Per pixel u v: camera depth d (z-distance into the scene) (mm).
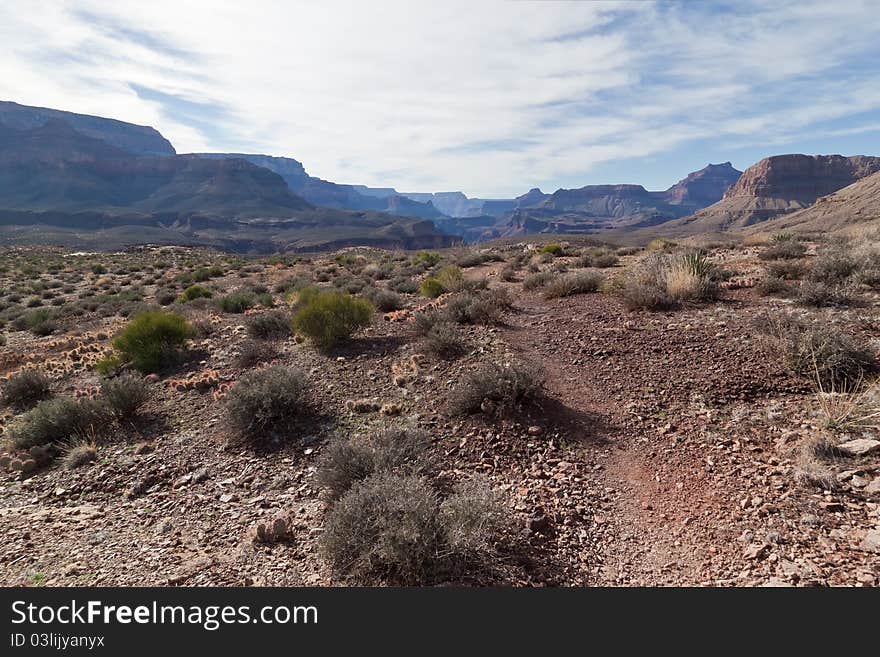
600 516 4395
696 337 7914
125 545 4422
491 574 3654
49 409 7090
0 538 4641
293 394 6867
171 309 19172
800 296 8859
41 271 45844
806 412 5336
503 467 5223
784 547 3551
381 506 3736
